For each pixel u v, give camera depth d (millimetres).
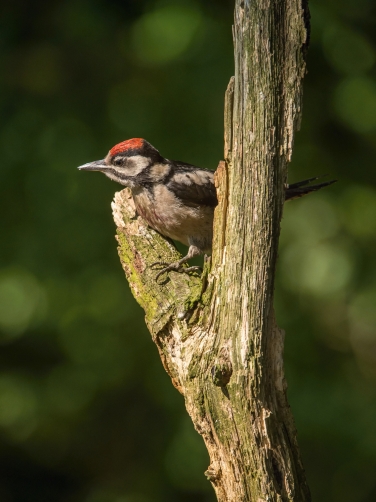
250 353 5828
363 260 13812
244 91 5871
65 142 13406
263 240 5895
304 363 13477
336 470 12688
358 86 13766
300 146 14102
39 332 13359
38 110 13812
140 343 13438
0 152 13406
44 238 13148
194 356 6090
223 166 6160
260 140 5855
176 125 13289
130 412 13938
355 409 12961
